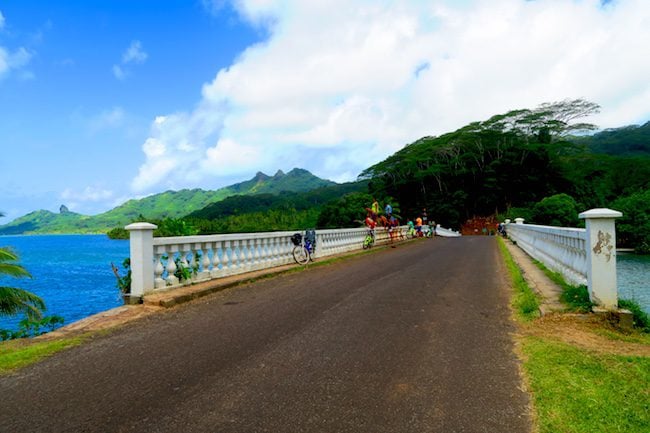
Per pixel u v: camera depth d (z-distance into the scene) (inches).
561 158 3565.5
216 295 344.5
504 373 170.9
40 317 415.2
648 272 1023.0
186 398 147.3
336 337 220.5
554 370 171.5
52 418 133.8
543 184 3267.7
